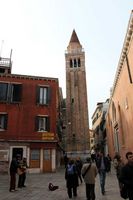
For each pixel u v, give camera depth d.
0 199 9.96
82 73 60.69
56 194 11.38
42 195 11.07
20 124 27.80
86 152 52.22
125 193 5.54
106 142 51.09
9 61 34.62
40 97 29.67
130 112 23.33
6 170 25.80
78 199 9.88
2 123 27.52
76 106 57.19
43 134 28.08
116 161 8.88
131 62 20.50
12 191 12.32
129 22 18.67
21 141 27.12
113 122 36.69
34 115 28.52
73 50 63.28
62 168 35.28
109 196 10.47
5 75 29.08
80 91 58.75
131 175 5.54
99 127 62.53
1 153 26.27
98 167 11.62
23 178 14.19
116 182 15.82
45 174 24.72
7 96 28.38
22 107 28.45
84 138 53.78
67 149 53.28
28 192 12.04
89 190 8.73
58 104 36.03
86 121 55.50
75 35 67.38
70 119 56.06
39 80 30.14
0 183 16.47
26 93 29.14
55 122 28.95
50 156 27.61
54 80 30.67
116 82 29.75
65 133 54.75
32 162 26.91
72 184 10.41
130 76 21.31
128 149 25.67
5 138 26.91
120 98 28.47
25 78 29.67
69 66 61.84
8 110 27.97
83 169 8.85
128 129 25.03
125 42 20.78
